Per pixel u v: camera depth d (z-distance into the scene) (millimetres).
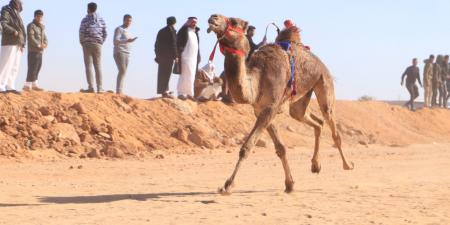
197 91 24281
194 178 13500
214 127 22562
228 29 10250
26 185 11766
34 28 18922
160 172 14438
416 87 36375
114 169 14672
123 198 10477
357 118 30594
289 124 25797
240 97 10516
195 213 9070
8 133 16734
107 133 18750
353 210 9516
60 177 13078
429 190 11758
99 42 20250
